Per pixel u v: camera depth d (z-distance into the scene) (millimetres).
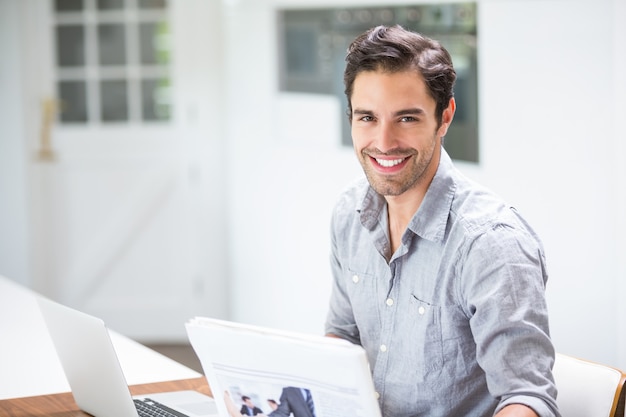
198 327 1773
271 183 5496
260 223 5680
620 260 3143
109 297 6379
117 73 6223
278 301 5512
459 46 4090
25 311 3303
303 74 5199
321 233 4934
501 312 1779
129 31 6191
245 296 6004
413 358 2016
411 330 2016
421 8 4359
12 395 2371
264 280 5680
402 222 2045
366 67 1864
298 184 5164
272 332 1702
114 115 6266
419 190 1990
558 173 3410
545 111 3451
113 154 6270
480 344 1817
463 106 4070
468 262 1873
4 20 6129
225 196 6270
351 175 4613
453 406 1986
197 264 6320
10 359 2705
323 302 4977
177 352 6094
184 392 2326
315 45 5078
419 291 1998
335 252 2297
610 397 1963
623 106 3076
